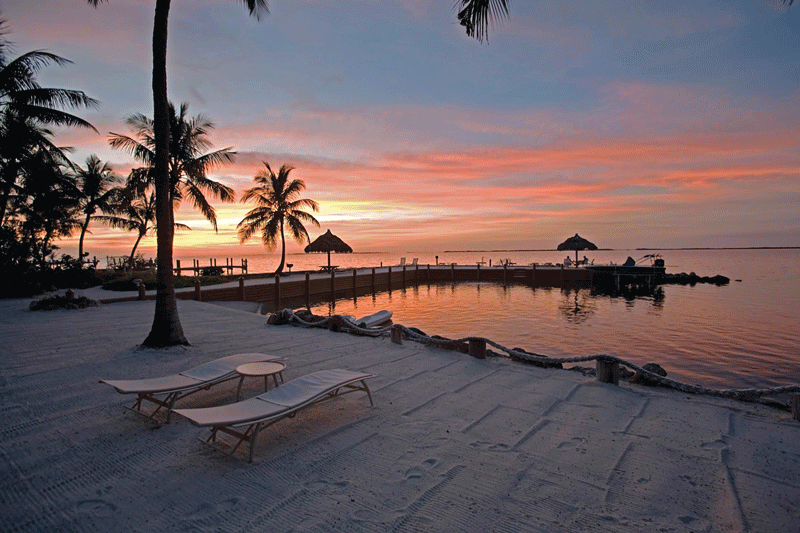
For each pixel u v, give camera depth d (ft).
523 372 19.52
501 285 126.52
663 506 9.20
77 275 67.00
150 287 61.26
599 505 9.23
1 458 11.53
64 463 11.27
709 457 11.41
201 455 11.66
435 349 24.06
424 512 8.98
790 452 11.69
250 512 9.05
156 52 23.75
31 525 8.68
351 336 28.17
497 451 11.77
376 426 13.51
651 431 13.06
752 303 76.13
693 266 207.41
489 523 8.60
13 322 34.12
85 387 17.56
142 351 23.52
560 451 11.75
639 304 80.94
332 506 9.23
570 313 69.77
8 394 16.67
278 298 78.64
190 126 76.43
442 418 14.12
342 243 112.98
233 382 18.28
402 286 122.83
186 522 8.75
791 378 31.76
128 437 12.82
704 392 16.22
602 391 16.81
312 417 14.25
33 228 72.59
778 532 8.33
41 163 63.72
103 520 8.84
